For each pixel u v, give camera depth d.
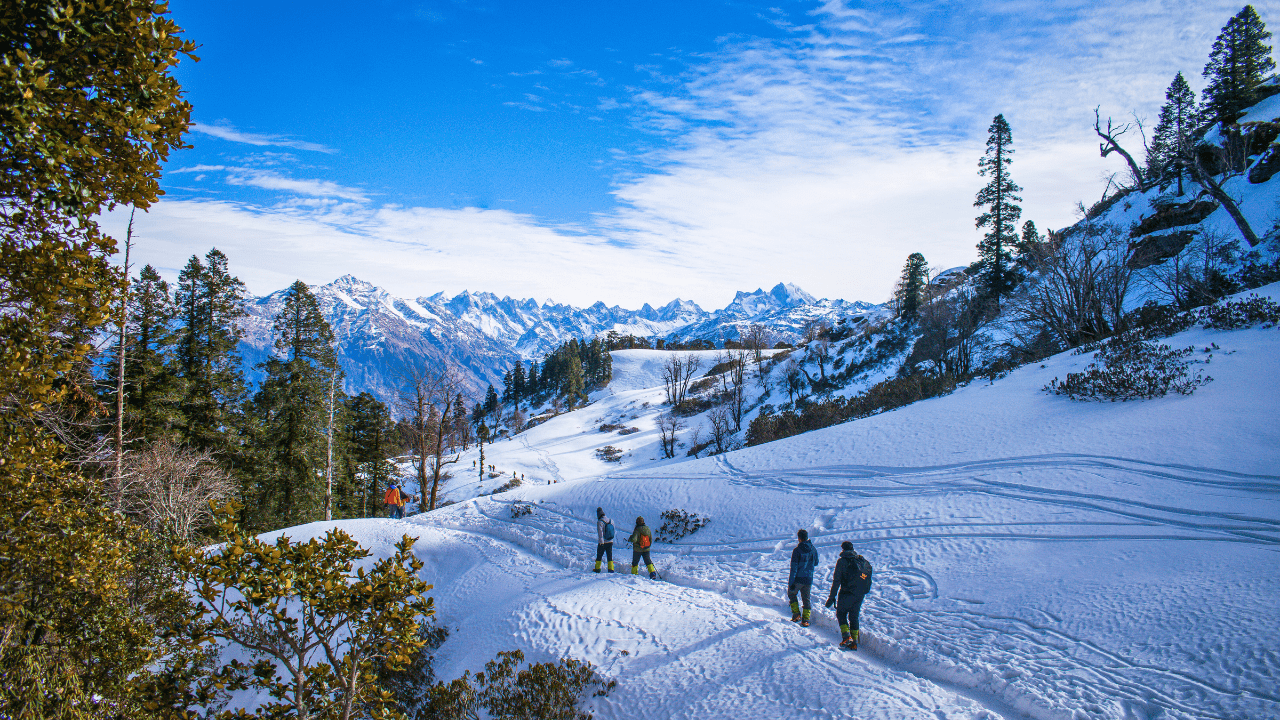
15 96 4.25
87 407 15.13
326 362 35.84
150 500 21.05
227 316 32.47
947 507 15.20
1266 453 13.60
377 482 46.06
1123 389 19.02
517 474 61.16
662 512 20.38
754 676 9.25
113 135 4.92
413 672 12.19
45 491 6.90
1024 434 18.69
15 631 7.35
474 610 14.85
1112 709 7.37
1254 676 7.32
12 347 4.85
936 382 31.75
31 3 4.36
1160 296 35.50
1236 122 48.53
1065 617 9.61
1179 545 11.08
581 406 118.88
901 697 8.06
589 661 10.71
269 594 5.68
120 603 8.40
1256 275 29.44
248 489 31.48
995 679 8.41
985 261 51.50
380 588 6.22
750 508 18.86
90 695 7.23
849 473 19.61
